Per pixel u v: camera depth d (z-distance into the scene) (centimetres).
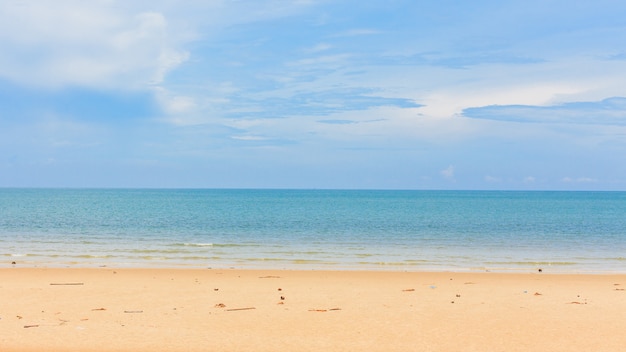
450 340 1359
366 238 4528
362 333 1418
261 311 1677
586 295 2005
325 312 1670
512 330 1462
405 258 3281
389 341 1345
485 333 1428
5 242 3947
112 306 1727
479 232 5156
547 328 1486
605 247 3938
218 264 2967
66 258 3133
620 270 2822
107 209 9362
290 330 1441
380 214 8319
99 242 4038
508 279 2417
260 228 5525
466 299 1908
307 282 2288
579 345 1321
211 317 1585
